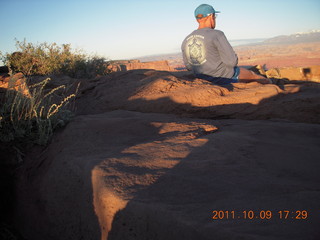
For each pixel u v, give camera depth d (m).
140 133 2.57
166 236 1.28
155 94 3.76
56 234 1.96
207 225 1.18
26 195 2.19
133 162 1.86
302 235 1.04
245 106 3.46
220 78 4.30
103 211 1.56
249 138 2.27
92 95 4.48
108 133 2.57
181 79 4.36
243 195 1.40
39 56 8.72
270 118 3.32
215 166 1.77
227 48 4.07
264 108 3.41
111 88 4.39
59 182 2.05
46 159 2.33
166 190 1.50
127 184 1.59
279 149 2.04
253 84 4.16
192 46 4.36
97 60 10.47
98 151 2.19
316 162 1.81
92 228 1.69
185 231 1.21
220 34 4.09
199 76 4.50
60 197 2.00
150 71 5.15
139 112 3.39
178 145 2.14
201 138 2.26
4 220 2.17
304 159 1.86
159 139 2.34
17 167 2.32
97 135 2.52
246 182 1.55
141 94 3.85
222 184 1.53
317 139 2.24
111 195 1.52
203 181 1.57
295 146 2.09
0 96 3.18
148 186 1.56
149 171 1.73
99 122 2.78
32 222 2.09
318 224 1.10
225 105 3.48
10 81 3.11
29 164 2.34
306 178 1.60
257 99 3.54
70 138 2.46
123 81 4.67
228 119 3.27
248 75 4.63
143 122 2.79
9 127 2.63
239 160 1.87
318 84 5.86
